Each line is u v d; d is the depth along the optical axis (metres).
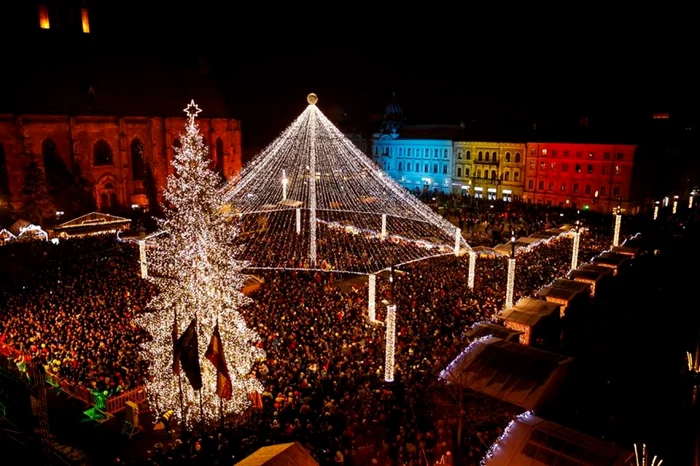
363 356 24.59
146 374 23.42
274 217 69.19
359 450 17.92
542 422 17.42
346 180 88.50
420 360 24.66
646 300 36.25
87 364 23.28
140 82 85.31
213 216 21.44
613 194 80.00
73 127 71.12
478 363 22.28
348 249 51.62
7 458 16.62
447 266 43.00
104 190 76.06
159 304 23.95
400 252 50.69
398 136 112.69
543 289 34.09
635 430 20.50
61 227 51.72
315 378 22.75
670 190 88.06
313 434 18.83
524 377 21.23
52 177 64.50
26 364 21.08
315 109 45.00
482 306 31.84
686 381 23.08
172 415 21.66
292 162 87.19
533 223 62.47
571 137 85.94
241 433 19.31
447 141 101.75
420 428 20.02
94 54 80.06
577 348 28.58
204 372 21.03
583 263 41.66
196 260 20.67
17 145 65.31
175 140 86.62
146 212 72.62
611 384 24.39
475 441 19.55
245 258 46.53
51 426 20.81
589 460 15.40
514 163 92.31
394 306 21.83
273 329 27.70
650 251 48.09
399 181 112.19
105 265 40.38
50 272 38.28
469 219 70.19
